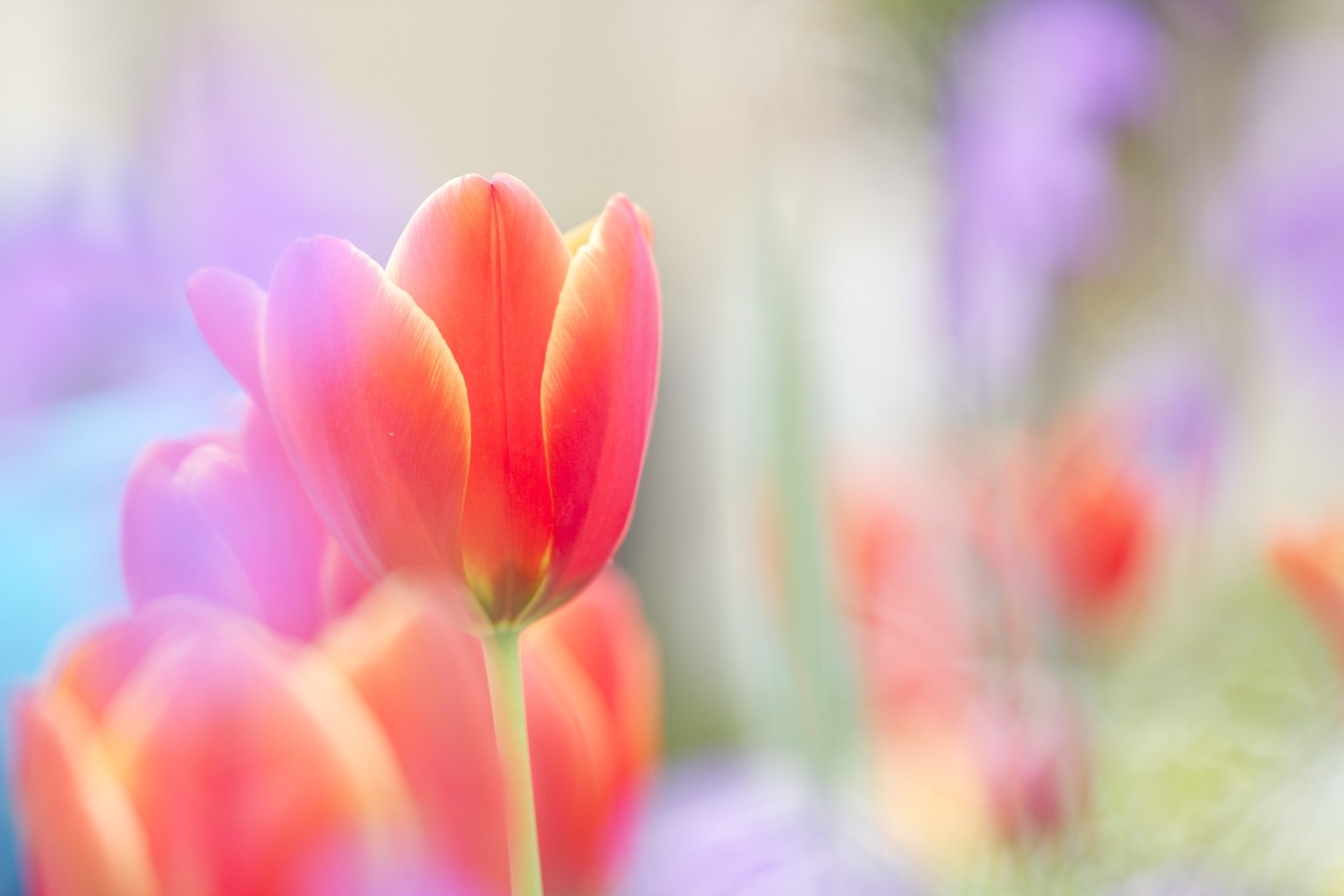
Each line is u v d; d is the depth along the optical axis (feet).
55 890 1.75
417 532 1.71
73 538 1.90
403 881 1.78
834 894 2.06
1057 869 2.13
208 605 1.80
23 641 1.87
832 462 2.14
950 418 2.29
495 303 1.71
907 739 2.24
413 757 1.81
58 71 9.20
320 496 1.72
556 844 1.84
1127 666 2.26
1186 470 2.37
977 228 2.31
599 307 1.71
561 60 10.09
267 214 3.07
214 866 1.76
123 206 2.54
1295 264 2.75
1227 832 2.09
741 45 3.30
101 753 1.77
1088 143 2.41
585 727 1.87
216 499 1.78
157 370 2.05
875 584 2.26
